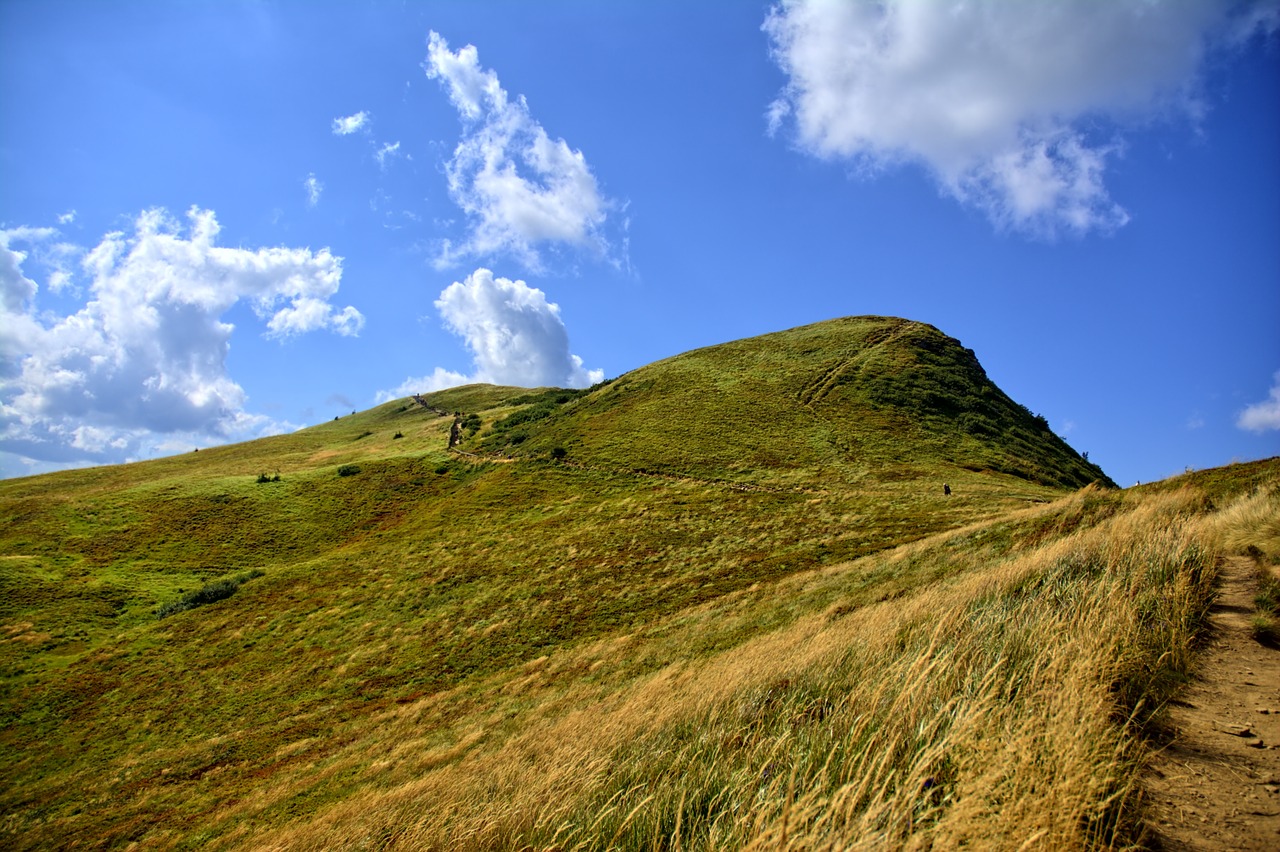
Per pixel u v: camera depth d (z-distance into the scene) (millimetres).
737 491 48969
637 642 26453
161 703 32062
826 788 5035
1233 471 18484
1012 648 6883
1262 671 6098
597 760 8039
